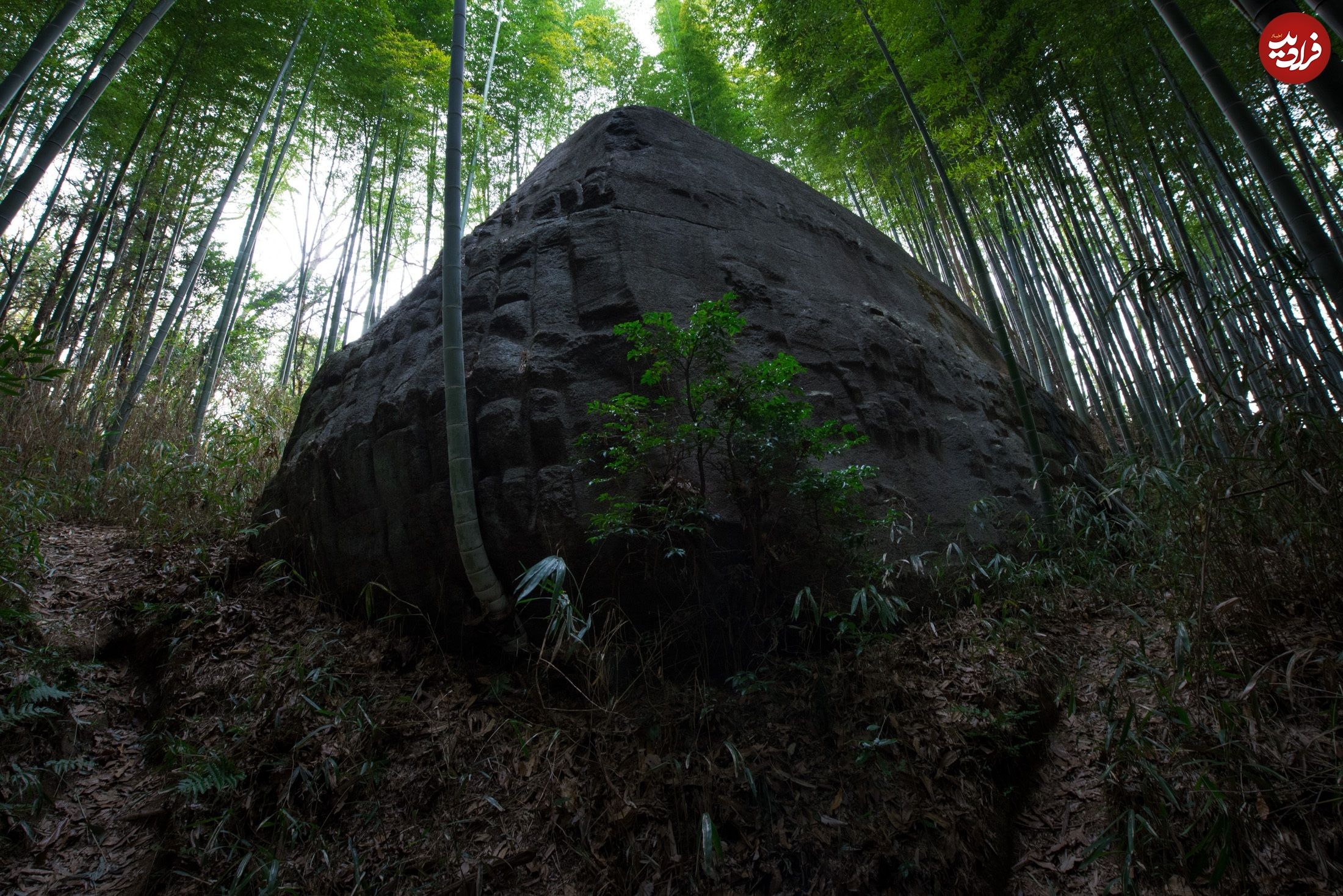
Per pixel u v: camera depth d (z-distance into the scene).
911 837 1.98
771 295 3.91
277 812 2.15
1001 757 2.18
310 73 7.18
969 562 3.28
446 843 2.06
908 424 3.74
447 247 2.81
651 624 2.70
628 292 3.37
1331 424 2.13
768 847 2.00
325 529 3.34
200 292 10.16
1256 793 1.76
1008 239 7.14
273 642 2.99
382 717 2.49
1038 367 7.87
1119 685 2.36
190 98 6.32
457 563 2.80
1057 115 6.57
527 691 2.57
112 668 2.85
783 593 2.79
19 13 5.30
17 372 5.00
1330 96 2.29
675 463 2.72
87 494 4.23
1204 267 7.83
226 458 5.00
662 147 4.46
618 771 2.24
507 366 3.12
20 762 2.26
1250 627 2.13
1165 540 2.69
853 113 7.55
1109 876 1.80
